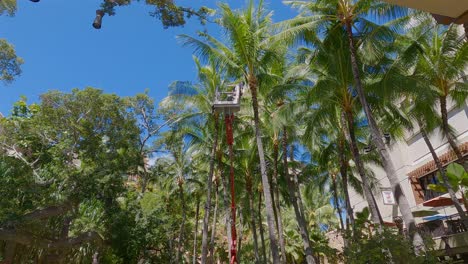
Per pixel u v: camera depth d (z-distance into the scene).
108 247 22.92
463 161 17.22
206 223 22.00
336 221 37.88
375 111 18.48
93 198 17.14
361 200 34.72
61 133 17.97
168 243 32.50
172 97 22.62
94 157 17.75
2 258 15.05
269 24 18.86
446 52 16.88
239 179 28.64
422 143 27.12
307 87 17.80
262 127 24.50
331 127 22.28
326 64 16.91
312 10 16.77
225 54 19.16
